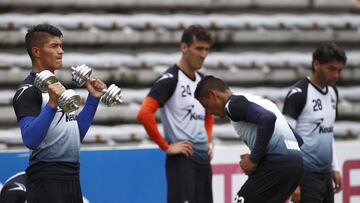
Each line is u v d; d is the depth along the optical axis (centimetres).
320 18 3856
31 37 1912
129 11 3647
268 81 3581
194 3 3731
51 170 1892
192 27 2411
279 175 2011
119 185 2550
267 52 3697
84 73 1930
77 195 1939
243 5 3803
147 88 3428
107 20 3528
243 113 1988
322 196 2377
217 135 3262
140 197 2573
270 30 3719
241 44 3684
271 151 2019
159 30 3556
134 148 2567
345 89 3634
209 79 2077
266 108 1989
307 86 2350
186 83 2428
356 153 2788
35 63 1917
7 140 3069
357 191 2789
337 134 3409
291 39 3744
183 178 2409
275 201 2039
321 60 2316
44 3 3547
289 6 3881
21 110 1841
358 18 3903
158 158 2594
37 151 1889
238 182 2670
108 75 3372
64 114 1897
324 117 2355
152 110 2398
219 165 2648
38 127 1777
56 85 1775
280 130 2025
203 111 2456
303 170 2155
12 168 2414
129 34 3516
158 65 3453
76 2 3572
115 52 3500
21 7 3531
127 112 3281
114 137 3150
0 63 3288
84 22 3488
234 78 3528
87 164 2514
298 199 2330
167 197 2453
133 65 3422
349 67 3719
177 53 3566
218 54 3600
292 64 3622
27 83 1886
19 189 2200
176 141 2427
